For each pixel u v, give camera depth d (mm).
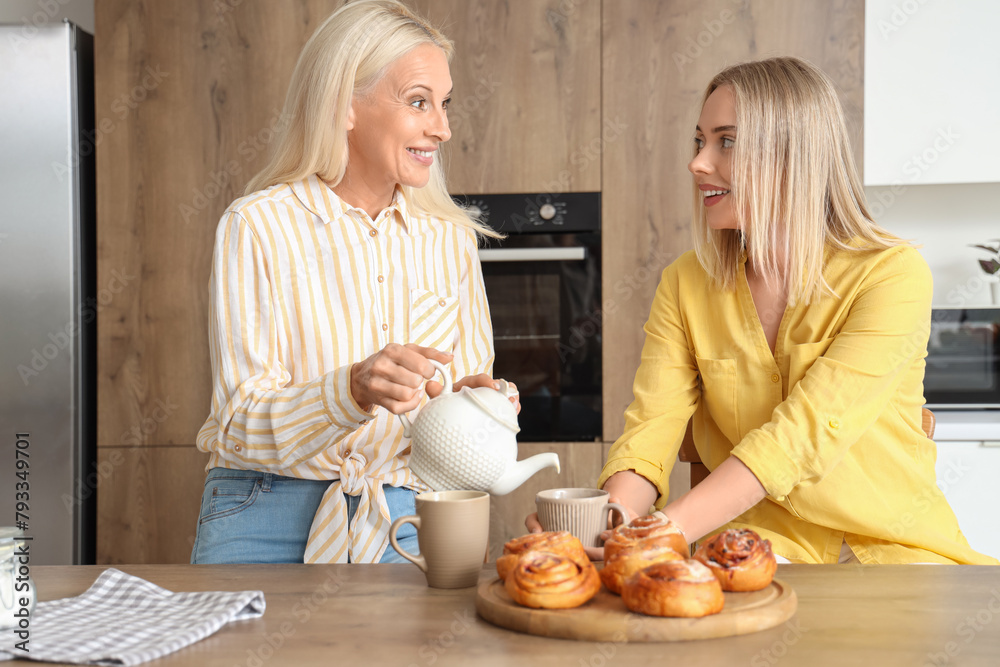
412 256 1353
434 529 868
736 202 1247
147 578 938
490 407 897
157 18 2430
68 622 759
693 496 1078
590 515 918
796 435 1107
